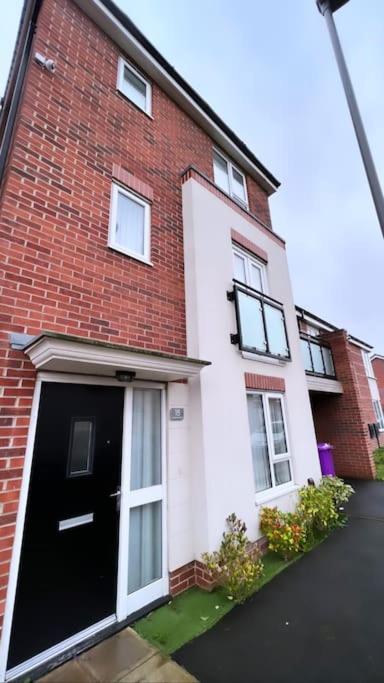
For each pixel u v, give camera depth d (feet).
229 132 22.85
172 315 13.98
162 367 10.46
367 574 11.61
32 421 8.54
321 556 13.46
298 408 19.60
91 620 8.51
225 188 22.82
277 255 23.24
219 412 13.53
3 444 7.93
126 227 13.64
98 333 10.91
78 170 12.03
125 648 8.02
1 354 8.39
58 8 13.73
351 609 9.50
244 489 13.42
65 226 10.93
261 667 7.34
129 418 10.97
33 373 8.86
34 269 9.70
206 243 16.21
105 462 9.94
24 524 7.82
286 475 17.34
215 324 14.94
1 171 10.32
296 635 8.43
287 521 13.98
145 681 6.97
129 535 10.23
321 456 26.71
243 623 9.02
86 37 14.67
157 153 16.51
